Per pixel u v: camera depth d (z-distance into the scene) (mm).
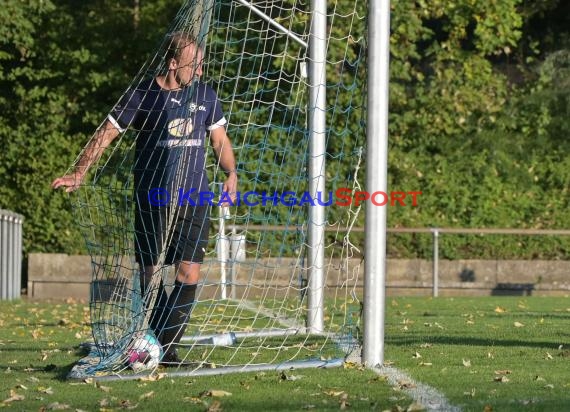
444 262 62438
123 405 17953
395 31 64750
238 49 59219
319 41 32531
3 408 17906
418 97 66500
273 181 58906
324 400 18234
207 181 23859
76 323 38344
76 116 64750
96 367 22234
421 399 18250
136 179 23578
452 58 66875
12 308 48688
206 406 17641
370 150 23062
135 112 23672
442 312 42656
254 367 22609
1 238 55156
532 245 65125
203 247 23703
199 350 26844
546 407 17281
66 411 17578
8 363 24906
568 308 45125
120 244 23578
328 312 37594
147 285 23203
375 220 23016
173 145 23422
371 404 17766
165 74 23875
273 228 49094
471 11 65938
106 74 64625
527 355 25281
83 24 65688
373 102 23047
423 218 65250
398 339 29703
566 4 72812
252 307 40594
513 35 66562
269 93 59625
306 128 33719
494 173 66500
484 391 19172
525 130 68500
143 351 22484
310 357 24703
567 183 66812
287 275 52062
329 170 61438
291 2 47625
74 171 23938
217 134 24219
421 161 66750
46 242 63062
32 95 63906
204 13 23781
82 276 61375
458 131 67375
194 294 23594
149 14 66562
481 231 61125
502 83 68375
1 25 63188
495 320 37594
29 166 63312
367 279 23109
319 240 32031
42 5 64312
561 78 68375
